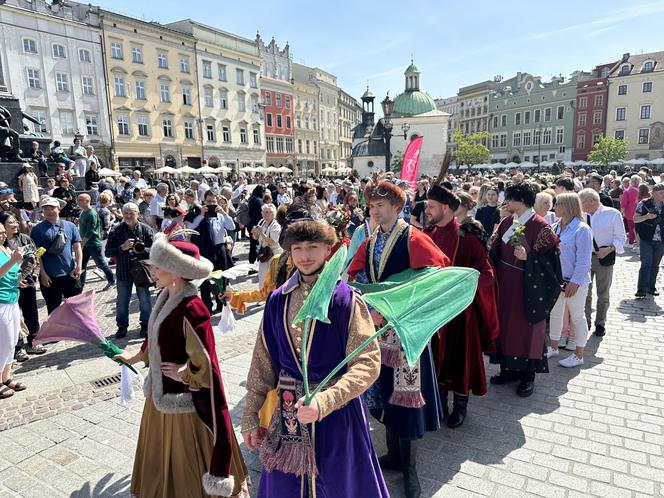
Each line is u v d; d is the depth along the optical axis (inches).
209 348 88.5
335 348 75.7
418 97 1931.6
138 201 443.5
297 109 2351.1
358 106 3412.9
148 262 90.1
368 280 120.5
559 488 113.4
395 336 109.2
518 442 134.1
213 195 275.7
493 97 2994.6
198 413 89.8
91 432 144.0
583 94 2434.8
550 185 356.8
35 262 174.7
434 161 1828.2
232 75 1851.6
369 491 79.5
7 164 460.8
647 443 132.0
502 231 165.9
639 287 286.5
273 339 81.0
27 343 214.7
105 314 278.7
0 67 510.0
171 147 1605.6
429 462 125.4
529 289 154.2
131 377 111.5
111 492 116.2
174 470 94.3
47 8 1243.8
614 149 2091.5
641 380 173.5
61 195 422.6
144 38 1483.8
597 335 222.1
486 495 111.5
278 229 235.9
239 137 1910.7
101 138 1384.1
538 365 162.7
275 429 79.7
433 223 142.6
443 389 142.9
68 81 1295.5
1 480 121.3
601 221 215.3
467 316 135.0
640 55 2289.6
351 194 353.4
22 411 157.6
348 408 78.1
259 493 82.2
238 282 338.6
